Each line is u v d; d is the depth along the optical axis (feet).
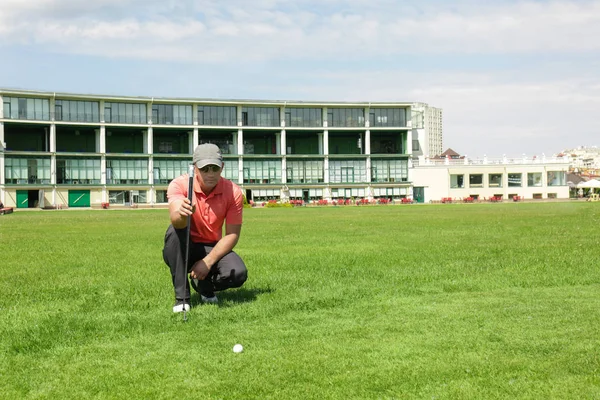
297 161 267.59
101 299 22.04
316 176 269.44
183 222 18.99
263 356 13.76
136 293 23.32
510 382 11.80
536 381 11.84
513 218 85.66
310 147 278.46
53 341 15.66
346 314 18.26
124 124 239.71
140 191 246.27
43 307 20.58
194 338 15.53
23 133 238.68
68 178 236.22
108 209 214.69
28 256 38.32
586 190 331.98
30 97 226.38
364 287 23.49
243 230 64.39
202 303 20.75
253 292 22.67
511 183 283.38
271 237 52.85
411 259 33.24
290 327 16.61
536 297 20.57
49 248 44.21
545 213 105.09
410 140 275.80
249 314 18.29
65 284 26.02
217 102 250.78
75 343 15.48
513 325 16.24
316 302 20.18
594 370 12.33
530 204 197.26
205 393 11.55
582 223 69.05
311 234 56.54
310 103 261.85
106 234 60.90
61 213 158.92
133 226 78.28
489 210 131.85
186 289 19.60
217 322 17.44
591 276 25.32
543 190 282.56
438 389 11.51
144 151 250.78
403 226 68.54
